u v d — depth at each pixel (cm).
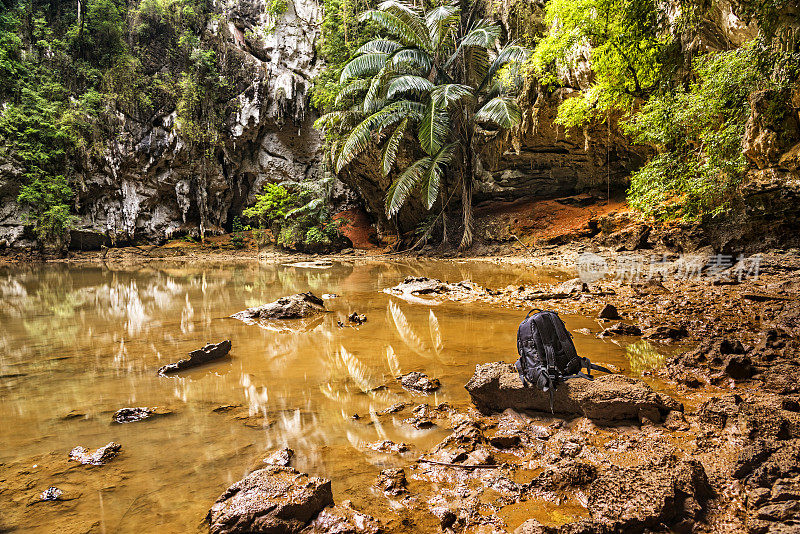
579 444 275
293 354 505
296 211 2631
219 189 3106
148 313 798
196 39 2964
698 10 935
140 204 2903
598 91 1276
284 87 2947
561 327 340
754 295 706
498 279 1194
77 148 2703
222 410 339
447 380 408
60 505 215
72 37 2834
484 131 2169
